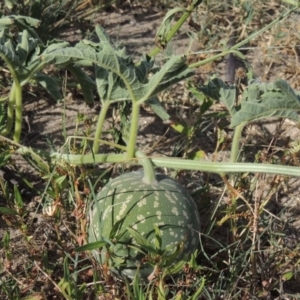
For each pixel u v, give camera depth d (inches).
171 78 44.4
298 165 50.9
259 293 45.2
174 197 43.4
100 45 45.3
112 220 42.8
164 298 41.6
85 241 44.1
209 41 63.0
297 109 45.6
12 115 48.8
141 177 44.3
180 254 43.1
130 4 67.7
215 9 66.3
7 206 48.5
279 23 64.7
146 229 42.4
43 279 44.6
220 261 46.5
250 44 64.5
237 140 47.4
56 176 46.5
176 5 66.7
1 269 44.0
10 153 48.3
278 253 46.7
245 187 49.0
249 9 64.9
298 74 61.5
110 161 47.1
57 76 57.1
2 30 47.7
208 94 48.5
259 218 47.4
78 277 45.1
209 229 46.2
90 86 50.3
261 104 45.3
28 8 58.9
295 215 51.3
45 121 55.2
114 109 54.8
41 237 47.2
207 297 44.3
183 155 53.2
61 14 63.2
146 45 63.6
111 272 43.7
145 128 55.8
